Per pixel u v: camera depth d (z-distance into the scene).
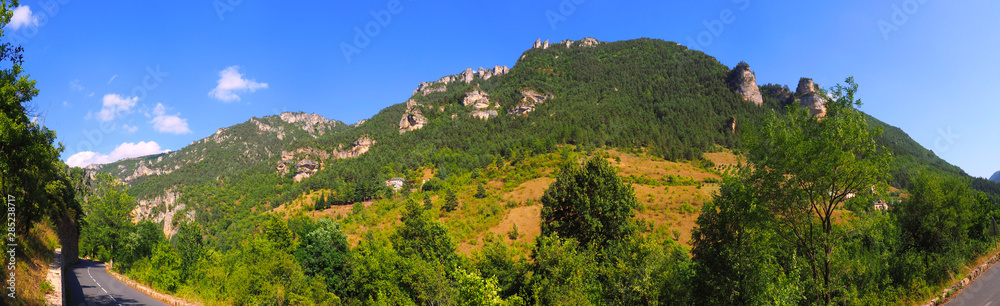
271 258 34.44
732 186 18.03
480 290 18.70
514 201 100.25
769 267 17.27
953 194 29.89
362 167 187.12
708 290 17.83
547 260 21.95
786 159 16.89
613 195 33.12
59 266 30.42
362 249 50.28
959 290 21.42
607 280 25.20
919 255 27.44
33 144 21.02
